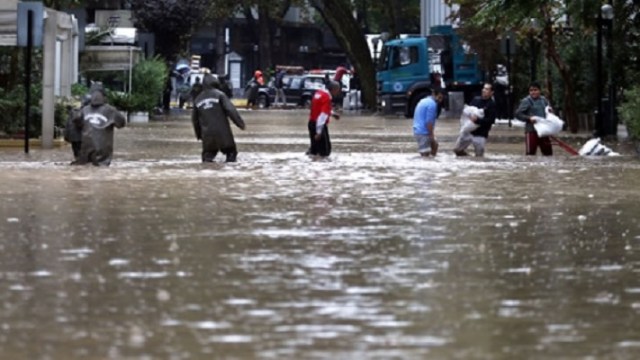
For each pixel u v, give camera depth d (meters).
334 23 131.50
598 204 31.22
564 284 19.17
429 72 111.38
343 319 16.38
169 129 78.75
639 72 74.56
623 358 14.38
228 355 14.35
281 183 37.00
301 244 23.34
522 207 30.31
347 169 43.19
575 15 69.44
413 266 20.80
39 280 19.23
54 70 56.22
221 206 30.09
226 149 47.25
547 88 82.38
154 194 33.09
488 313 16.83
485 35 98.12
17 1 53.16
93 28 94.69
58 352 14.43
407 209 29.67
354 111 131.25
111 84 95.12
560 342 15.12
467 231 25.50
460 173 41.47
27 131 52.38
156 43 122.25
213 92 47.12
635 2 71.88
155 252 22.20
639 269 20.69
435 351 14.59
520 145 63.47
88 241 23.62
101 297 17.83
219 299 17.72
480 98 52.91
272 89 157.62
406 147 60.50
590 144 53.94
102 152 44.19
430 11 145.62
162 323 16.06
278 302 17.50
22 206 29.80
